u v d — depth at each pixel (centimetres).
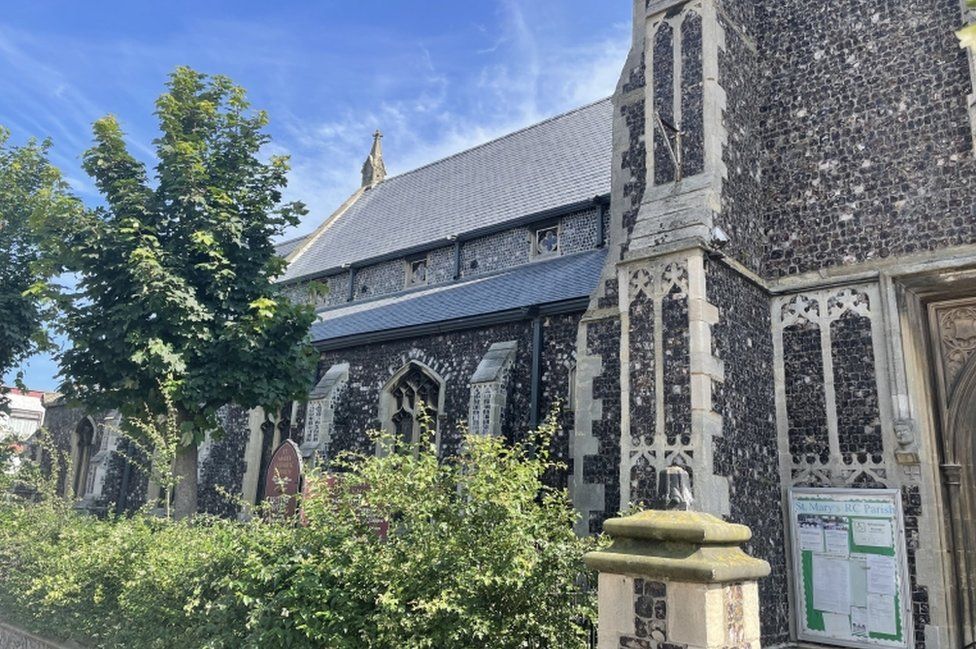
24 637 896
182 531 766
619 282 855
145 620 678
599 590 434
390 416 1421
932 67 866
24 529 994
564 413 1116
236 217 1091
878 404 822
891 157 874
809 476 851
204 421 1075
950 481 777
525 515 548
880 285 842
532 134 1881
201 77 1162
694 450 742
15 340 1412
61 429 2392
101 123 1083
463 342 1315
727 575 389
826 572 805
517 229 1504
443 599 494
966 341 802
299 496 647
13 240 1422
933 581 748
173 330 1018
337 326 1622
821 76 951
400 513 588
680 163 887
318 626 533
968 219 805
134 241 1026
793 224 931
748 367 848
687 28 928
